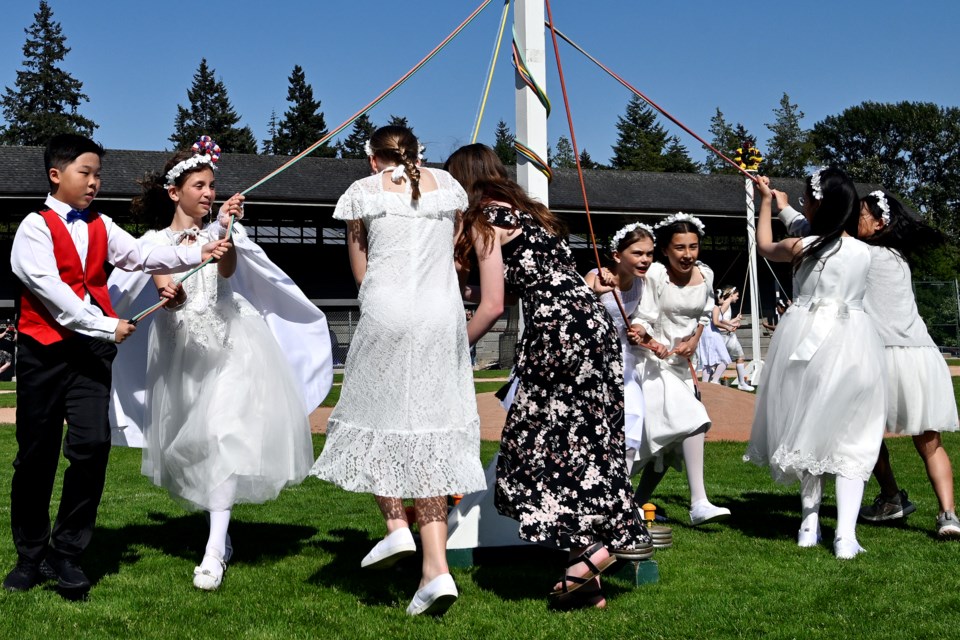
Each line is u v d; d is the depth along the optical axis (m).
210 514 4.19
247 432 4.14
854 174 83.50
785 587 3.96
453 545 4.36
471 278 15.64
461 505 4.44
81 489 3.85
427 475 3.51
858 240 4.88
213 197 4.50
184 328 4.27
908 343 5.05
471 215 3.80
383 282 3.63
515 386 4.15
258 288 4.77
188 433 4.13
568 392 3.72
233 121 87.88
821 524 5.36
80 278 3.90
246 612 3.66
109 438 3.90
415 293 3.61
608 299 4.96
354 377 3.67
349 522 5.42
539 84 4.86
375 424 3.58
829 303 4.77
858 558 4.46
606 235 38.59
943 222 83.75
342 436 3.66
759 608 3.66
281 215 34.38
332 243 35.03
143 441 4.58
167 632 3.42
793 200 38.53
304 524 5.36
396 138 3.76
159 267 4.05
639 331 4.79
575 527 3.61
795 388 4.75
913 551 4.61
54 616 3.58
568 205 35.12
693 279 5.07
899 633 3.34
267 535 5.07
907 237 5.17
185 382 4.27
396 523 3.67
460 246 3.83
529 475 3.70
